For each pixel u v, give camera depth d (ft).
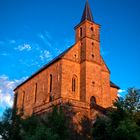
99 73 233.14
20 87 296.30
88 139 186.29
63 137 149.18
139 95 154.30
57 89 220.64
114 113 147.54
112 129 143.02
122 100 153.79
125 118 144.05
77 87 225.56
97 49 240.32
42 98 241.55
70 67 227.20
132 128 136.56
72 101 193.67
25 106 272.10
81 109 195.42
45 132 139.44
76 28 250.78
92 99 221.46
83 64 229.25
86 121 193.57
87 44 234.79
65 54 228.63
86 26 240.32
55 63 233.76
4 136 164.14
